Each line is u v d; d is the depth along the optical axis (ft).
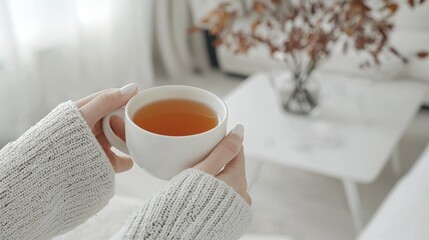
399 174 6.30
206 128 1.78
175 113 1.83
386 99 6.22
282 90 5.86
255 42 5.68
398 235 3.09
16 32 6.69
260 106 6.12
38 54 7.11
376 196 5.94
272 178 6.25
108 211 2.87
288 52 5.54
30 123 7.18
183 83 9.14
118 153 4.00
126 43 8.36
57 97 7.55
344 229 5.47
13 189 1.75
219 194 1.69
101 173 1.82
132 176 5.95
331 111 5.96
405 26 8.02
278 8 5.96
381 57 7.13
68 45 7.45
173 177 1.73
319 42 5.27
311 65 5.68
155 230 1.63
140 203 3.00
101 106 1.82
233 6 8.61
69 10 7.27
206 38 9.34
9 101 6.76
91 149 1.79
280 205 5.82
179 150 1.68
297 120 5.79
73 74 7.66
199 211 1.66
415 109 5.98
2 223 1.74
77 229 2.72
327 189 6.08
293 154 5.13
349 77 6.85
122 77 8.53
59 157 1.78
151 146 1.69
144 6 8.36
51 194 1.79
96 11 7.76
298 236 5.38
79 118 1.79
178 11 9.08
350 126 5.63
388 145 5.24
